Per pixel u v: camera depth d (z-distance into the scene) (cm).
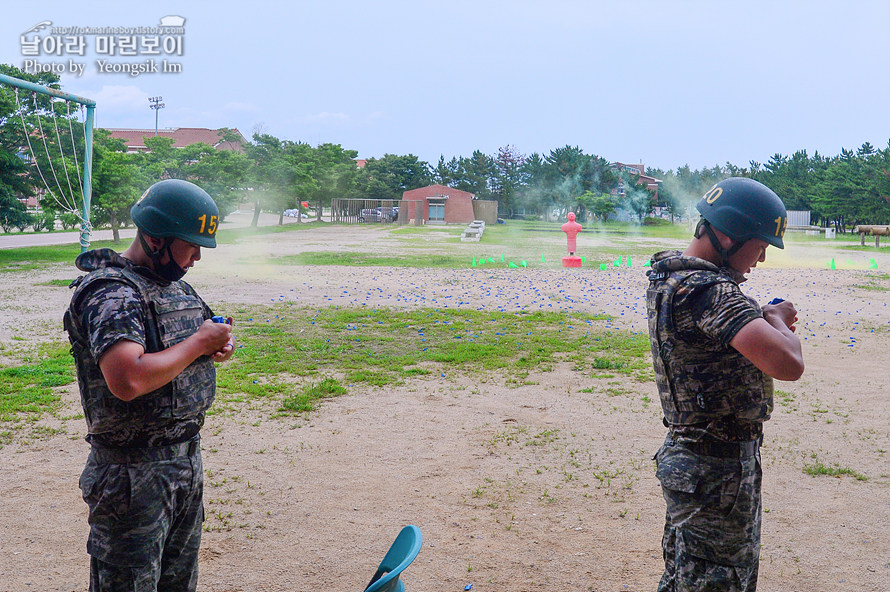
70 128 2402
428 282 1836
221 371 851
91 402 236
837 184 5231
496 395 768
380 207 7338
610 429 651
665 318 246
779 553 413
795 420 689
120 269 240
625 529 443
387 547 417
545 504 481
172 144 4775
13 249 2666
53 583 370
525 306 1436
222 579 376
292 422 662
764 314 239
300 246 3281
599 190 8344
